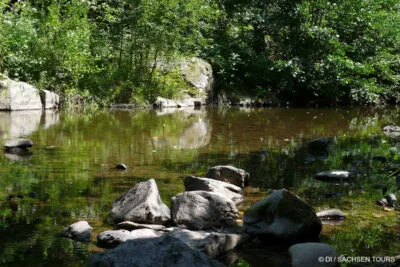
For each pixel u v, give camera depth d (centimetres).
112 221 418
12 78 1270
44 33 1328
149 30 1472
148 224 409
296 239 383
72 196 487
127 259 294
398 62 1883
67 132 898
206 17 1797
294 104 1831
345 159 731
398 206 482
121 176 577
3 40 1217
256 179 591
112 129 961
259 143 864
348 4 1738
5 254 339
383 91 1939
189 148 786
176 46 1546
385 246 370
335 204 486
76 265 324
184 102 1556
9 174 570
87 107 1342
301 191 538
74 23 1366
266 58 1817
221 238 363
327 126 1164
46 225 401
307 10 1700
